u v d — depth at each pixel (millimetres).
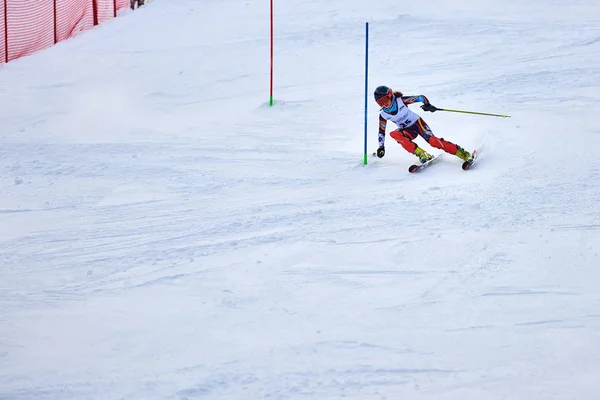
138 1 51438
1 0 37250
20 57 38156
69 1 43062
